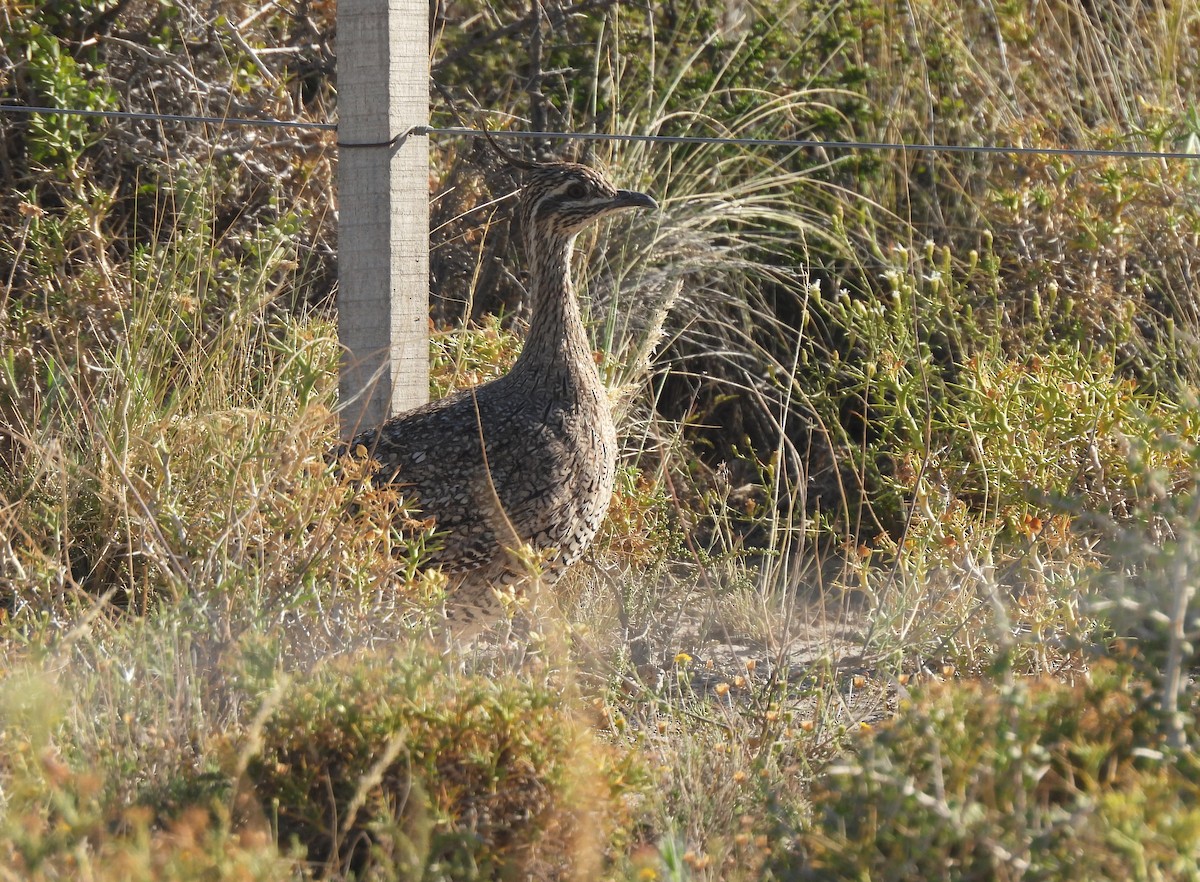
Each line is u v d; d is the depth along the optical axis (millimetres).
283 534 10055
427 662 8070
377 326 12234
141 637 8828
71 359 13203
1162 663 7359
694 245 16922
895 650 10477
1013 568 11359
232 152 15430
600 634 11328
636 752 8094
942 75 18438
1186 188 15984
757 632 12125
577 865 7199
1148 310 15531
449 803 7316
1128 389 12570
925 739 6699
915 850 6156
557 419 11523
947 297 13773
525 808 7543
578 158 17125
